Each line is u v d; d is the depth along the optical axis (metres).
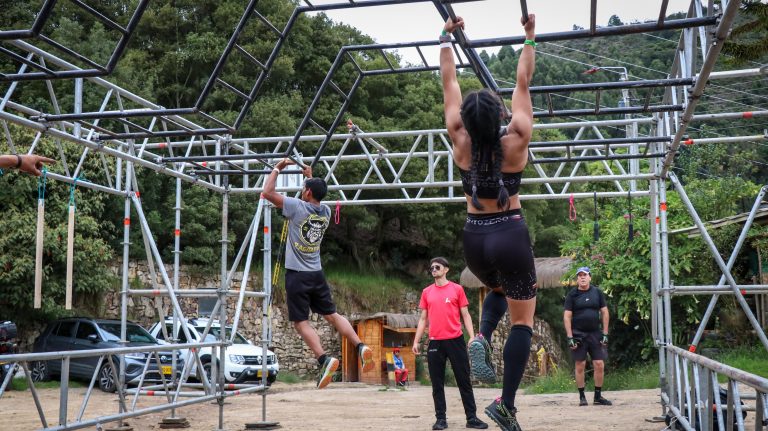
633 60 38.44
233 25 22.89
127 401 12.38
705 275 15.82
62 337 16.22
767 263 15.49
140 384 7.70
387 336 24.12
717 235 15.62
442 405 7.94
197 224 22.05
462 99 3.36
